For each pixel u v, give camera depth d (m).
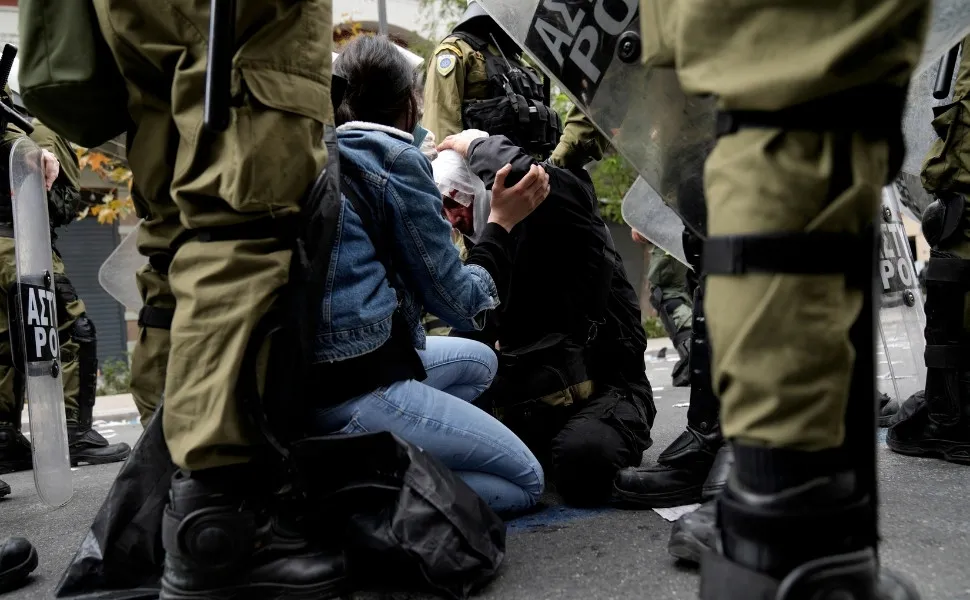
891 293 2.79
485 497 1.78
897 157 0.93
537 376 2.13
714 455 1.81
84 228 11.15
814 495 0.87
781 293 0.85
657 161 1.29
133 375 1.55
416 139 1.87
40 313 2.17
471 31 2.79
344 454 1.45
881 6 0.82
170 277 1.30
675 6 1.04
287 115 1.22
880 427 2.78
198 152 1.23
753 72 0.86
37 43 1.31
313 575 1.35
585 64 1.31
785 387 0.85
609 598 1.34
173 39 1.22
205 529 1.24
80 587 1.44
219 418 1.21
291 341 1.28
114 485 1.44
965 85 2.05
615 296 2.27
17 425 3.02
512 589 1.41
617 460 1.91
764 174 0.86
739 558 0.90
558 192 2.09
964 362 2.10
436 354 1.94
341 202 1.49
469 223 2.14
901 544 1.49
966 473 2.02
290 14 1.23
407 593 1.41
